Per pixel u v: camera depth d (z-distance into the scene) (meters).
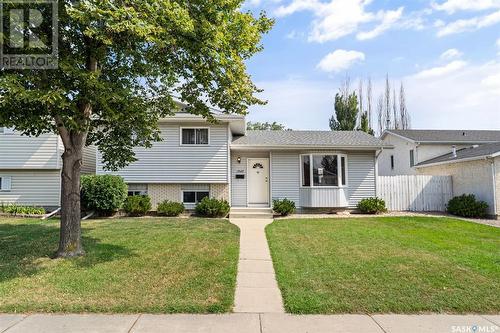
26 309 4.27
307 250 7.61
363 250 7.56
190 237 8.91
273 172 15.98
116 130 7.77
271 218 13.80
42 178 15.11
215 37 5.79
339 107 36.78
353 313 4.24
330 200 15.27
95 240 8.29
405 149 22.73
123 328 3.76
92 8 4.73
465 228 11.16
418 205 16.45
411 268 6.07
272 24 6.69
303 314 4.21
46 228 9.91
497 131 24.19
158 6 5.37
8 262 6.25
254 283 5.47
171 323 3.91
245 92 6.74
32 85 5.41
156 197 15.06
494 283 5.27
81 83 5.42
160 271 5.84
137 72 6.98
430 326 3.86
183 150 14.95
